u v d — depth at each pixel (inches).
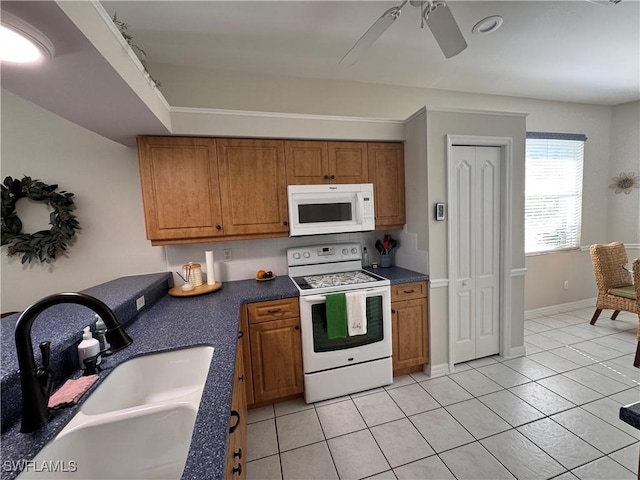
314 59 90.1
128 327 60.5
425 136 89.8
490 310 104.0
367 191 95.6
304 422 77.0
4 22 29.6
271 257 104.2
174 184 81.5
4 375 32.4
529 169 135.9
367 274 100.1
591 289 152.9
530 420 73.5
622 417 27.2
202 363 50.8
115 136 78.7
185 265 89.2
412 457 64.2
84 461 32.6
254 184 87.6
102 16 37.7
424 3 54.9
